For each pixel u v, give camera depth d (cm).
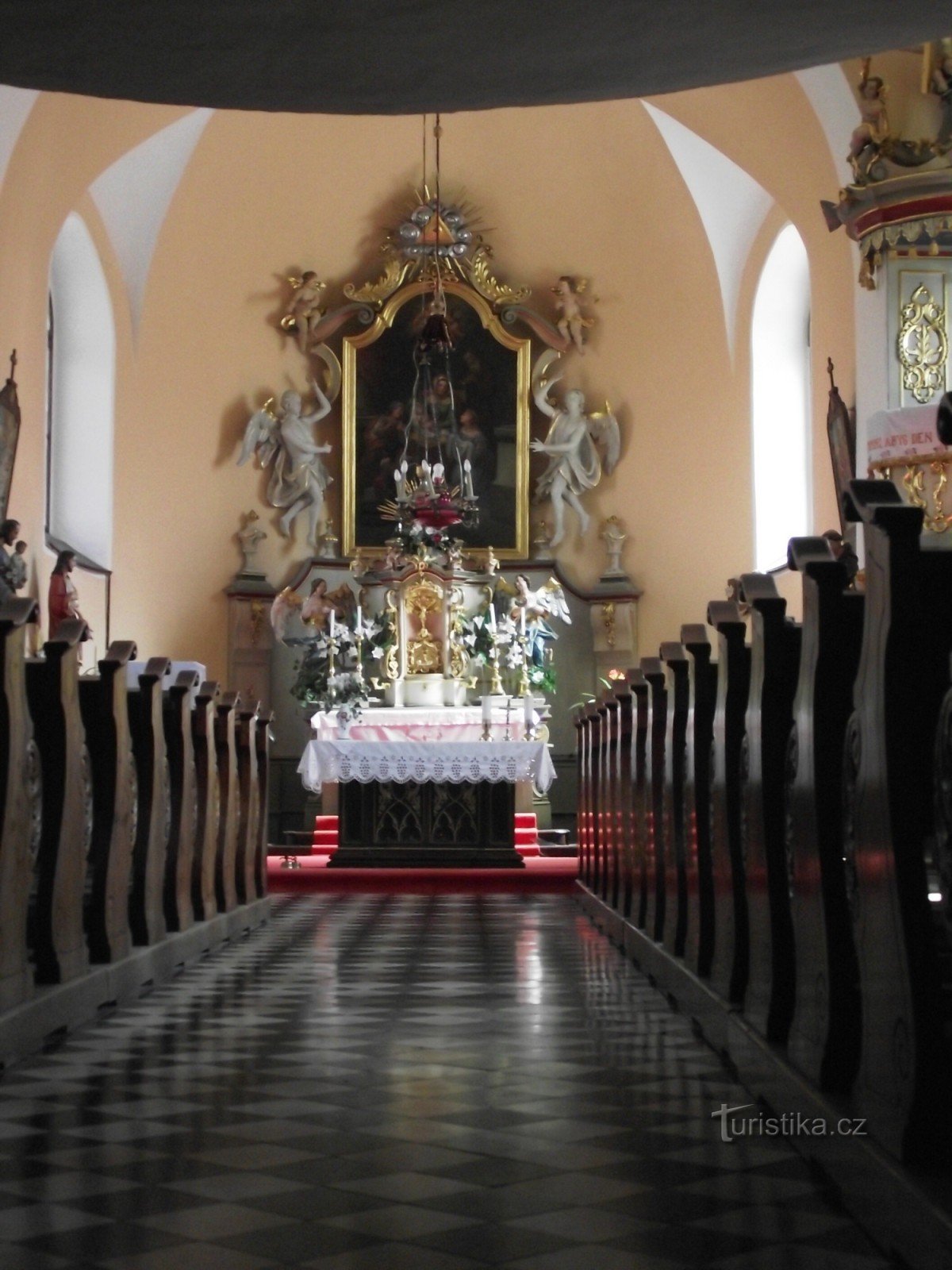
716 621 545
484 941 928
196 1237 309
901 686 310
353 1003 658
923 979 298
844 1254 298
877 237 1105
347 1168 366
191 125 1616
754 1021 473
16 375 1369
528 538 1762
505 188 1762
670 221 1714
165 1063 510
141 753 728
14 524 1291
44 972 572
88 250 1614
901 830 307
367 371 1761
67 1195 341
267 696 1708
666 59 586
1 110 1261
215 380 1714
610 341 1764
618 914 906
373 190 1758
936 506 996
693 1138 398
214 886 925
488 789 1357
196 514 1700
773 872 447
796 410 1694
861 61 1105
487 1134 403
